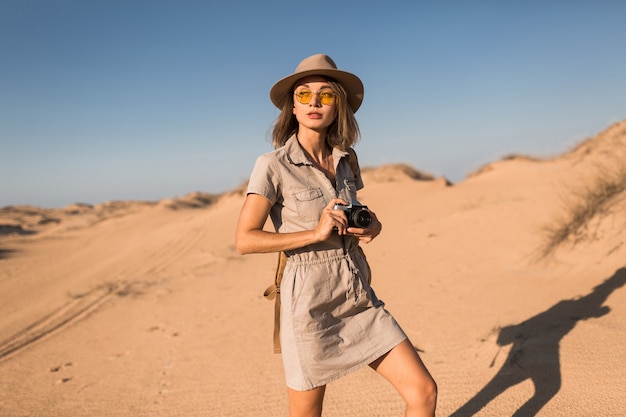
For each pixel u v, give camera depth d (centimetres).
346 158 258
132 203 4828
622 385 312
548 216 818
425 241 917
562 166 1250
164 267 1250
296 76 242
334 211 218
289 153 240
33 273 1461
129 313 812
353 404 361
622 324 402
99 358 588
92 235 2530
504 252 721
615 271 531
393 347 230
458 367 396
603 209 645
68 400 462
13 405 464
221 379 462
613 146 1112
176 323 704
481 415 318
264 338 575
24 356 634
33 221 4162
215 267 1137
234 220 1931
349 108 252
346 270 233
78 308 909
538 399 321
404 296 628
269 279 916
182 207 3669
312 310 228
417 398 222
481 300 553
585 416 290
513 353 393
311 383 225
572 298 495
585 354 364
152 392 455
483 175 1628
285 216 237
